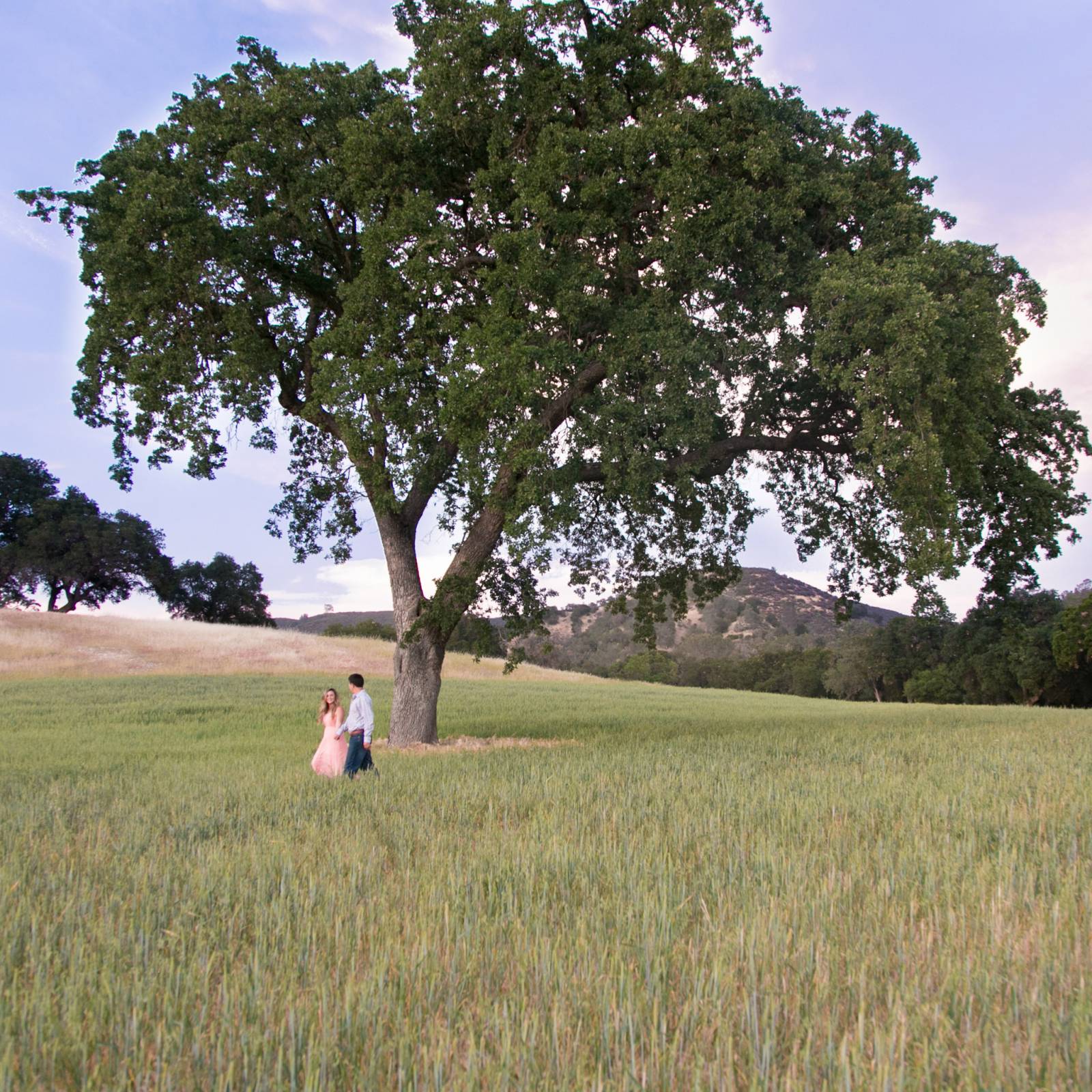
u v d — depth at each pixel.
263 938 4.03
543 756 13.74
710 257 16.12
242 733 23.80
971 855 5.54
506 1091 2.57
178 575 94.62
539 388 15.12
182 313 17.80
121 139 18.23
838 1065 2.71
